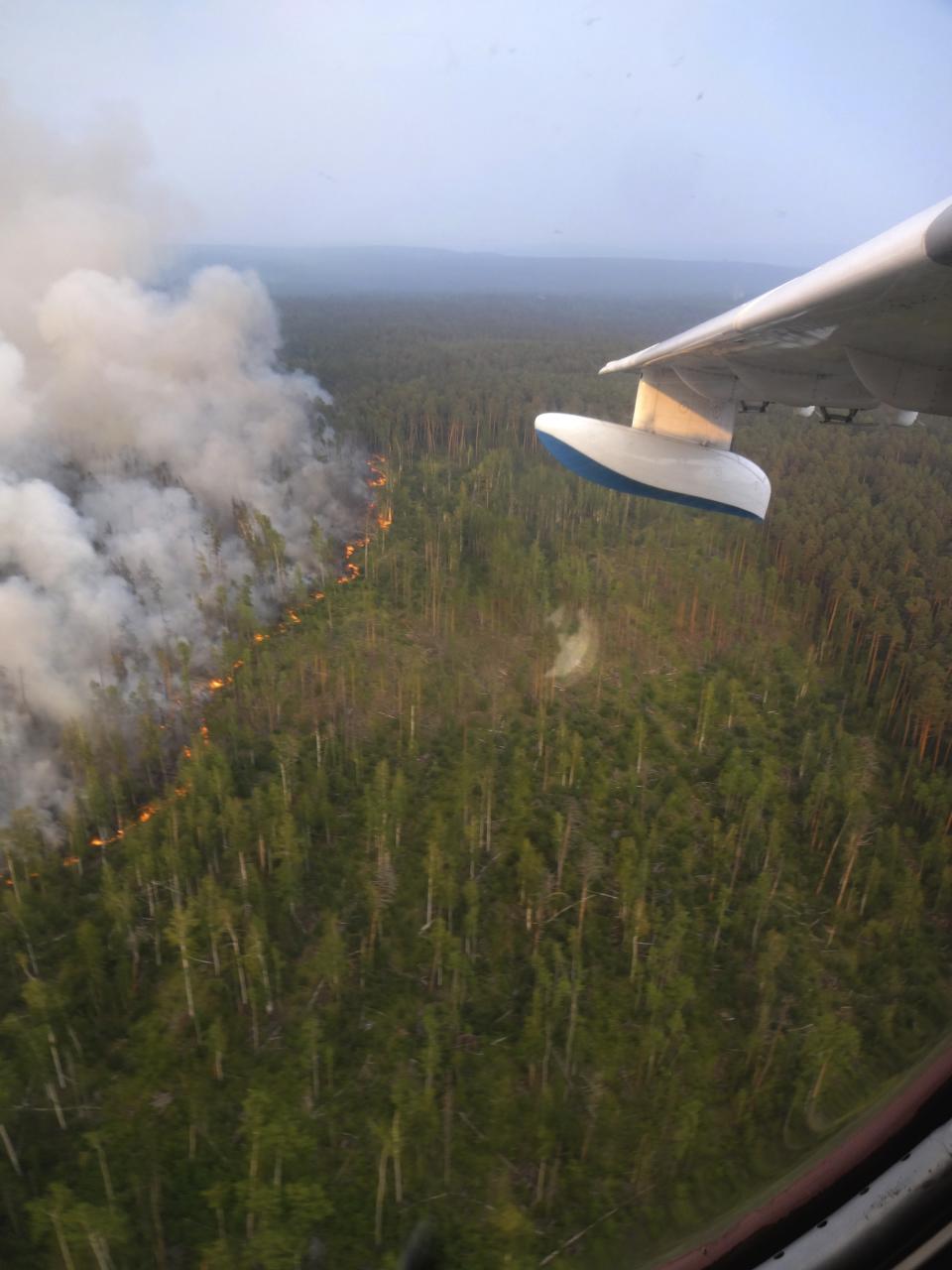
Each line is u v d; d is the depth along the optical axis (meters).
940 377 8.05
